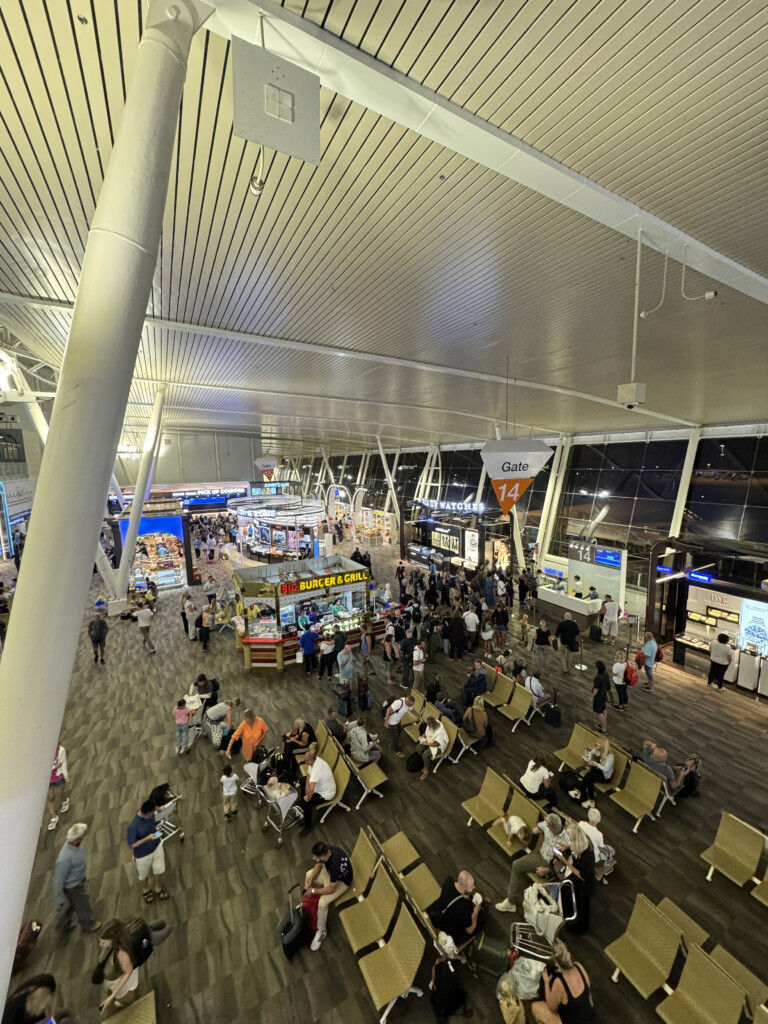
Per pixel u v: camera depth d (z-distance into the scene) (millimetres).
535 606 14516
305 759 6500
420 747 6922
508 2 2404
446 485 26641
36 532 1853
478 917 4301
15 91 3018
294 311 6980
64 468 1867
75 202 4344
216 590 17297
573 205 4141
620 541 16297
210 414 20797
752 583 10156
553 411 14609
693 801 6242
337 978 4090
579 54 2717
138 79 1993
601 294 6086
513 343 8180
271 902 4809
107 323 1897
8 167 3775
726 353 7883
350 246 5070
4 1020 3014
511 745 7492
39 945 4371
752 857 4906
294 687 9562
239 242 4992
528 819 5406
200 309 6965
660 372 9211
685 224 4430
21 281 6082
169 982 4066
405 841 5074
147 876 4816
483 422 18047
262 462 35219
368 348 8789
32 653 1794
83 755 7324
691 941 3998
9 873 1661
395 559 22297
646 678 9898
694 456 14508
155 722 8305
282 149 2188
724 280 5367
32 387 22750
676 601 11555
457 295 6301
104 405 1917
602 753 6301
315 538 20984
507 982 3668
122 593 14805
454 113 3104
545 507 19422
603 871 5039
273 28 2488
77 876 4414
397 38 2648
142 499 14539
